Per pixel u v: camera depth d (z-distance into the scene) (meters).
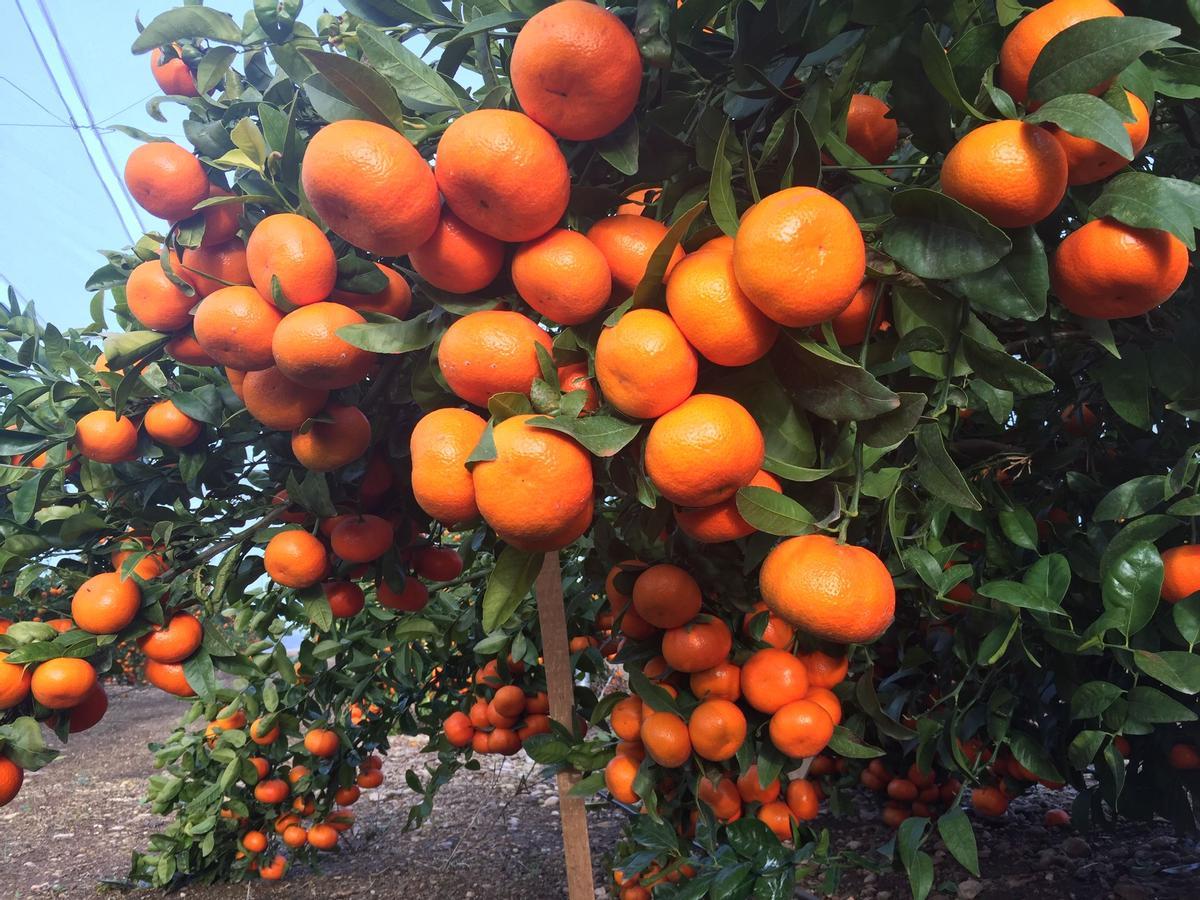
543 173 0.47
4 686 0.67
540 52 0.46
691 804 0.81
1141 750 0.92
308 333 0.55
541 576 1.00
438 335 0.56
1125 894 1.21
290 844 1.87
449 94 0.57
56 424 0.79
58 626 0.77
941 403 0.54
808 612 0.48
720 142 0.46
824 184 0.60
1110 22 0.43
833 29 0.52
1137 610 0.61
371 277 0.59
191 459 0.77
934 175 0.55
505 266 0.54
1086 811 0.95
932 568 0.66
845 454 0.51
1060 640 0.67
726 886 0.63
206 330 0.58
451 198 0.48
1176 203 0.46
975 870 0.62
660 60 0.50
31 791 2.89
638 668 0.72
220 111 0.70
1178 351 0.62
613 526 0.79
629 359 0.45
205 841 1.84
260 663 1.60
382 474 0.77
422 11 0.63
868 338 0.53
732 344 0.45
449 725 1.52
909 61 0.52
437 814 2.39
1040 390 0.51
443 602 1.59
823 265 0.42
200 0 0.69
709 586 0.70
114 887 1.97
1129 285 0.48
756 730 0.71
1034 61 0.47
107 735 3.76
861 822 1.76
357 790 1.92
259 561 0.82
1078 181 0.49
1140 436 0.81
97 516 0.79
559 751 0.89
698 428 0.45
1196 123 0.66
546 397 0.49
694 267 0.46
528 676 1.39
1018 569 0.73
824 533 0.52
